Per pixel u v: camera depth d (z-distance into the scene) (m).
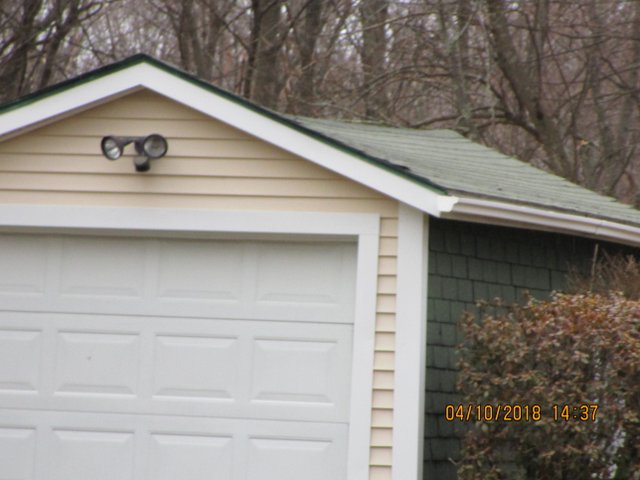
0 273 18.89
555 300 17.19
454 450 17.84
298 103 38.19
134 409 18.33
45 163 18.34
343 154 17.12
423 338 17.17
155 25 43.47
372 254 17.41
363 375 17.22
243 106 17.52
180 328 18.41
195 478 18.06
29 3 37.91
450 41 35.69
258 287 18.28
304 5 38.31
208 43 42.03
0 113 18.12
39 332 18.72
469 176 19.39
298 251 18.22
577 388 15.96
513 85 37.59
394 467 16.88
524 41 40.81
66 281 18.77
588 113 41.59
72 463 18.36
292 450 17.86
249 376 18.12
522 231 19.61
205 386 18.23
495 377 16.67
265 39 39.16
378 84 37.78
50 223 18.22
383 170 16.91
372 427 17.12
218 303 18.34
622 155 38.72
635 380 15.81
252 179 17.89
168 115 18.16
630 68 37.03
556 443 16.16
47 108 18.03
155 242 18.62
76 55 44.00
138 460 18.22
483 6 36.06
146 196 18.09
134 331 18.52
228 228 17.84
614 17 39.12
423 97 39.59
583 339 15.99
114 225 18.09
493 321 16.92
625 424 15.84
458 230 18.16
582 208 19.73
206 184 17.98
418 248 17.25
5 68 37.88
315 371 17.95
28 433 18.53
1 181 18.41
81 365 18.55
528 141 40.88
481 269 18.55
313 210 17.67
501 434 16.61
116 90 17.89
